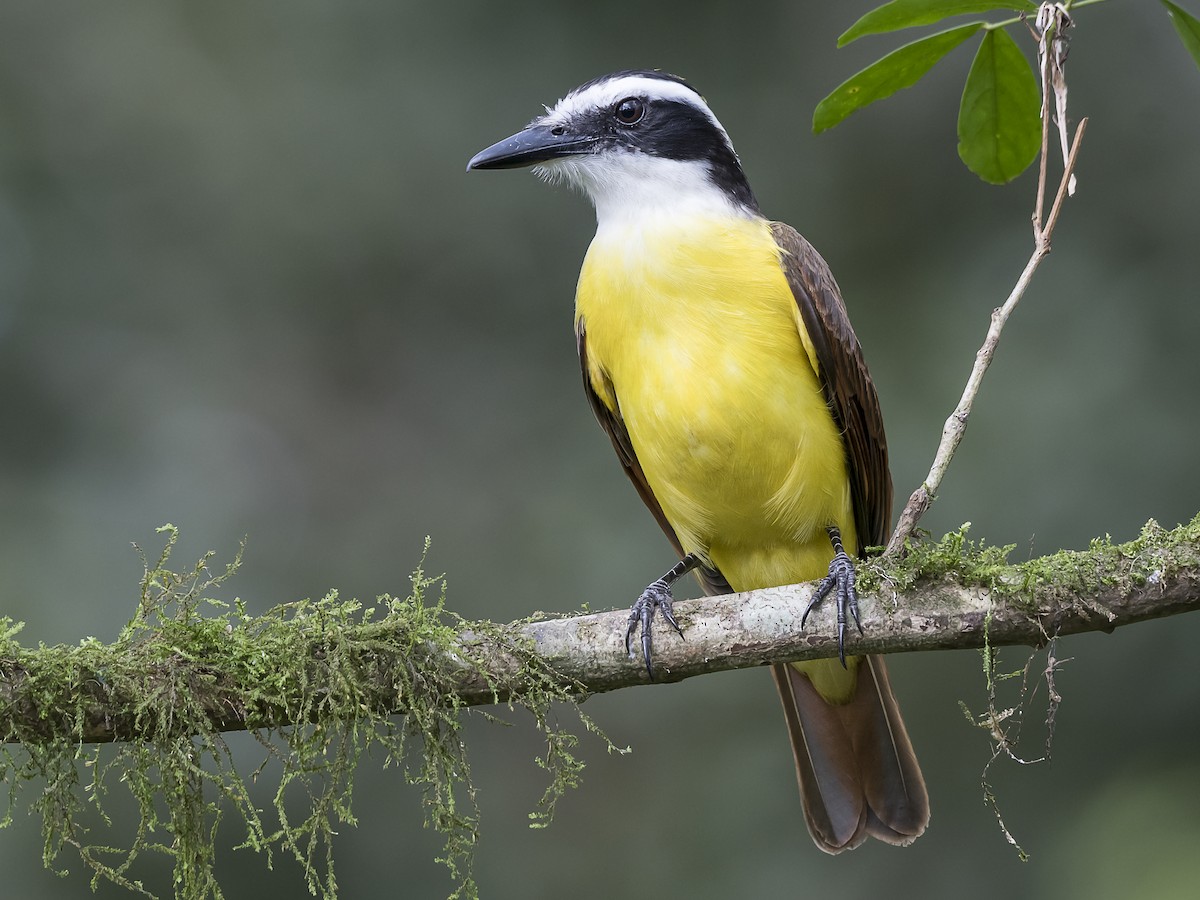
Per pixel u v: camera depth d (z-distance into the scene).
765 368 7.69
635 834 12.47
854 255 14.52
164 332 14.58
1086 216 13.96
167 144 14.48
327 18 14.61
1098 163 14.09
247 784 11.18
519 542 13.89
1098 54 14.27
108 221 14.48
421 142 14.59
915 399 12.85
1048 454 12.38
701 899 12.23
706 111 8.31
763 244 7.86
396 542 14.09
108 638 12.41
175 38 14.60
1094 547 6.34
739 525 8.09
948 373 12.94
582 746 12.75
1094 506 12.19
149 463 13.89
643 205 8.06
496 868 12.36
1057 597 6.29
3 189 14.35
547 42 14.73
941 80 14.48
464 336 14.98
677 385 7.71
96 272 14.46
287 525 14.20
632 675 6.56
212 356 14.62
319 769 6.25
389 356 14.95
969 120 7.07
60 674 6.03
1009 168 7.27
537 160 8.30
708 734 12.69
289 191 14.52
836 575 6.61
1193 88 14.11
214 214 14.56
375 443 14.77
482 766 12.79
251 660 6.16
